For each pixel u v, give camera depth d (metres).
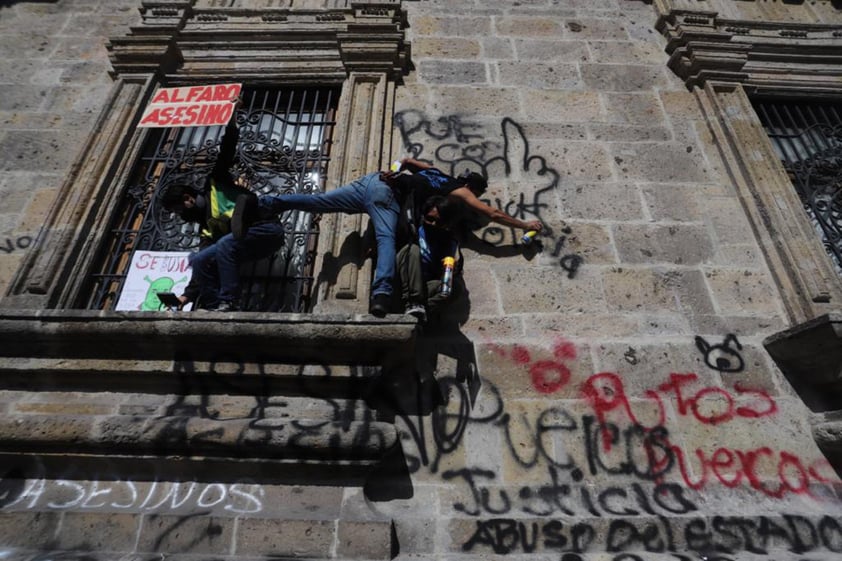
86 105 4.77
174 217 4.22
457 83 4.83
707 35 5.09
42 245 3.86
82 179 4.18
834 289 3.76
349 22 4.95
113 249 4.10
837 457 3.32
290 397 3.31
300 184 4.32
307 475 3.07
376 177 3.62
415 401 3.36
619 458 3.24
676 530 2.99
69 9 5.48
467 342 3.59
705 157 4.55
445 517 3.01
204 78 4.81
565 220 4.13
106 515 2.90
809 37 5.38
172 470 3.07
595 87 4.91
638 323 3.72
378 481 3.14
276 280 3.95
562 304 3.77
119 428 2.99
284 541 2.81
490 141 4.49
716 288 3.90
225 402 3.26
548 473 3.18
